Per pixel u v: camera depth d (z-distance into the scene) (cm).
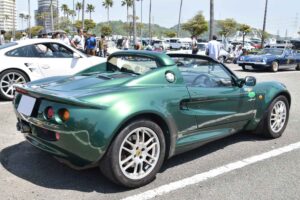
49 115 361
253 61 1872
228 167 449
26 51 857
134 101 366
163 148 394
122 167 366
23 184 390
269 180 413
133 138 372
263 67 1850
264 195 376
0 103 809
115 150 355
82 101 346
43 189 379
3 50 840
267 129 555
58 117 355
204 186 394
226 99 473
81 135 345
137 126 367
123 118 351
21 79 845
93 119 345
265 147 531
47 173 419
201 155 491
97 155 349
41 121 368
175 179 409
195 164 457
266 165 459
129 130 362
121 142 358
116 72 459
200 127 441
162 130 398
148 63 437
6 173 417
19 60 841
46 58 873
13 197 360
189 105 425
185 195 372
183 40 4672
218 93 461
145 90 387
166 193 375
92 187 386
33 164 445
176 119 405
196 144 441
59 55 892
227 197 370
